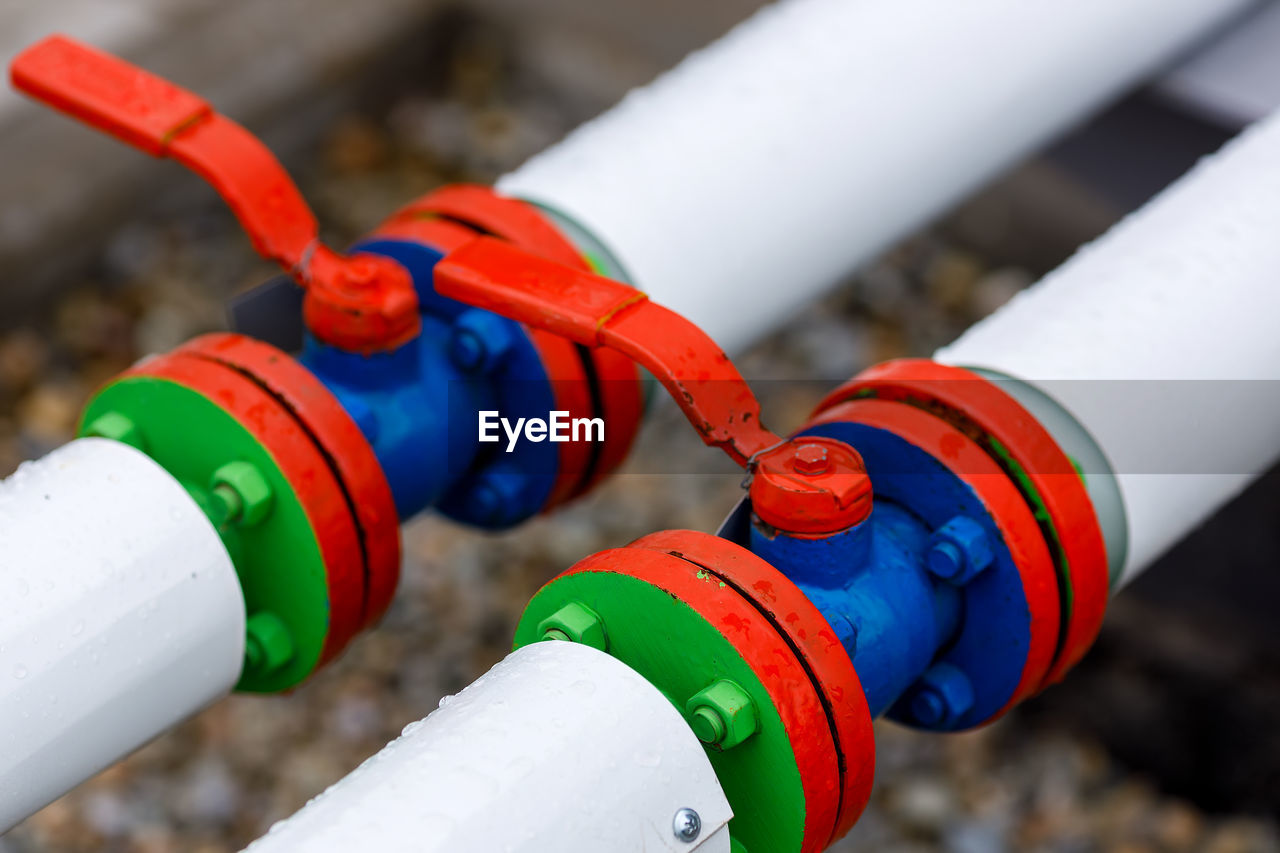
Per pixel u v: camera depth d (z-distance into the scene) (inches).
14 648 61.1
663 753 58.5
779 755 59.7
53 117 128.5
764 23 76.5
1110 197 113.8
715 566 60.2
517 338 68.5
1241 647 105.6
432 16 142.9
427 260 69.2
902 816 97.3
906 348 121.4
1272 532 102.4
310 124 138.4
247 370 64.9
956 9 75.3
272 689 67.0
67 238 124.4
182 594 63.0
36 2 139.0
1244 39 89.3
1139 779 102.2
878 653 63.0
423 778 57.6
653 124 72.9
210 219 131.8
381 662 105.0
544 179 72.0
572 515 112.3
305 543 64.6
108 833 95.9
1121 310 67.9
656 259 71.0
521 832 57.3
